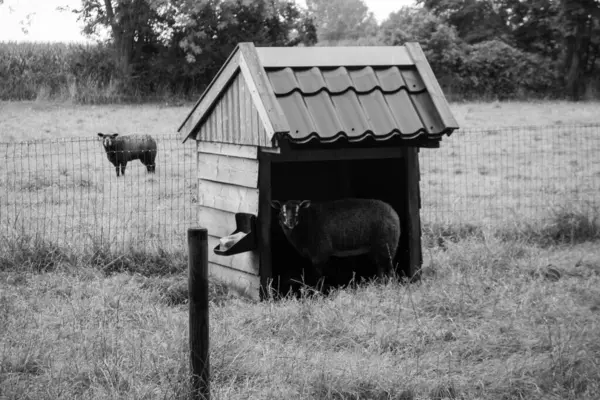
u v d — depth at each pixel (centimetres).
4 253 966
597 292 839
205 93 948
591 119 3066
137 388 562
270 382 593
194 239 523
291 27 5094
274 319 746
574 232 1153
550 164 1880
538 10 5591
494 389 583
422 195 1491
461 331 706
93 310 771
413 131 869
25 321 734
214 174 945
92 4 4672
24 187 1489
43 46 4788
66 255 980
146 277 939
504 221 1204
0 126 2628
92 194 1461
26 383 585
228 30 4772
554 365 606
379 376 590
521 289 844
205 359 534
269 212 864
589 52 5638
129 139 1719
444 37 4981
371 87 894
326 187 1102
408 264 949
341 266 1035
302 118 842
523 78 5034
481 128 2675
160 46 4734
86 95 4206
